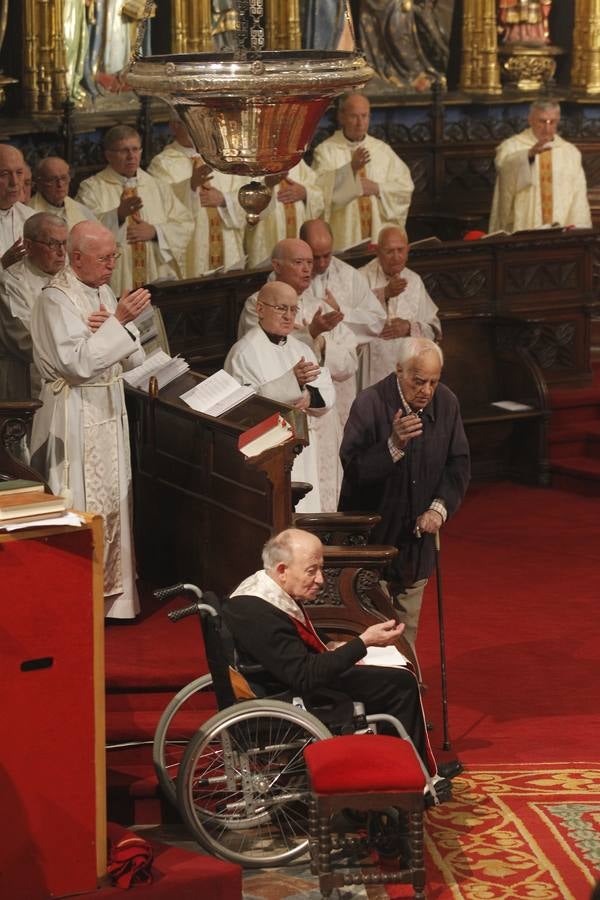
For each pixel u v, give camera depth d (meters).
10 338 33.31
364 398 26.67
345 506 27.19
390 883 20.61
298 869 22.44
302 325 36.88
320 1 49.12
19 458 26.80
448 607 34.75
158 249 42.72
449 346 46.06
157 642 26.98
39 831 20.27
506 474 46.22
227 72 19.72
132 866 20.80
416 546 27.09
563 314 47.28
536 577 36.94
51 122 46.12
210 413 28.84
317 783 20.31
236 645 22.78
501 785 25.16
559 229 46.72
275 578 22.75
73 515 20.09
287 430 25.70
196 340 39.94
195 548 28.92
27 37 46.06
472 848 22.98
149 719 24.78
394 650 24.16
